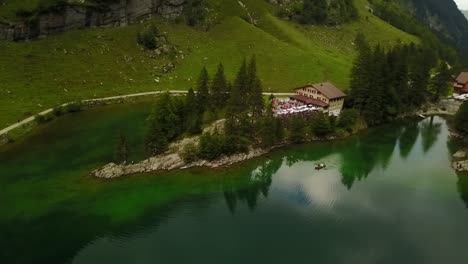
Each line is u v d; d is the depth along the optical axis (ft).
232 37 645.10
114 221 242.58
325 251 220.64
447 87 516.32
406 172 320.09
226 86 406.21
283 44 640.17
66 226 235.20
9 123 375.04
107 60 537.24
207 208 261.03
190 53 603.26
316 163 331.77
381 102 425.28
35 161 314.14
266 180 299.99
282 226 243.40
